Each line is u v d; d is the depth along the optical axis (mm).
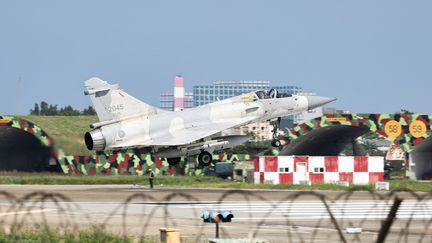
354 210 146000
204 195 182625
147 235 99562
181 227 110125
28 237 88688
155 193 190250
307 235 101875
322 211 143500
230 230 107375
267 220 124312
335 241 95812
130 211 137375
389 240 97062
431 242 95375
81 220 119000
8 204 147625
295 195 77000
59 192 194750
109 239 87625
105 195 181250
